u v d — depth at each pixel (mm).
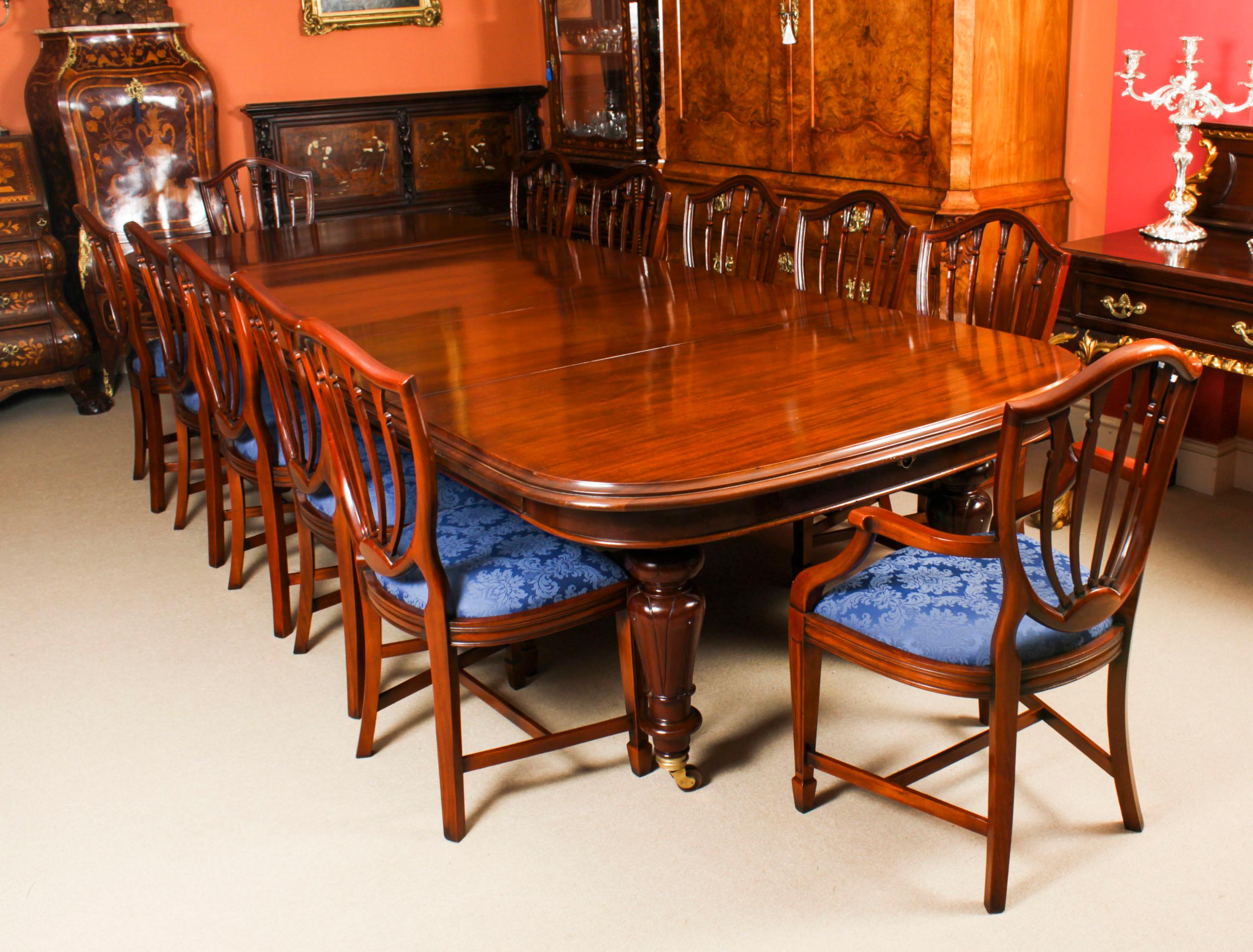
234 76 5633
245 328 2625
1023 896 1938
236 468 2979
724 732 2451
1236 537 3260
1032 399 1589
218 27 5543
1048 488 1667
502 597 2062
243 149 5738
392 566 2080
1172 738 2350
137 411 4039
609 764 2375
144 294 4828
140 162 5105
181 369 3375
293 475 2568
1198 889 1934
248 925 1976
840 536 3135
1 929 1988
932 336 2553
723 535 1911
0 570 3428
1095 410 1642
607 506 1823
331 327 1957
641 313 2891
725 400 2197
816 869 2029
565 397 2262
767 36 4328
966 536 1737
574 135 5559
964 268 3736
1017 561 1697
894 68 3842
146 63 5062
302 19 5695
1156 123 3545
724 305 2932
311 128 5617
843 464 1909
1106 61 3672
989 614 1870
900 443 1967
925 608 1898
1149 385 1735
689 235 3709
